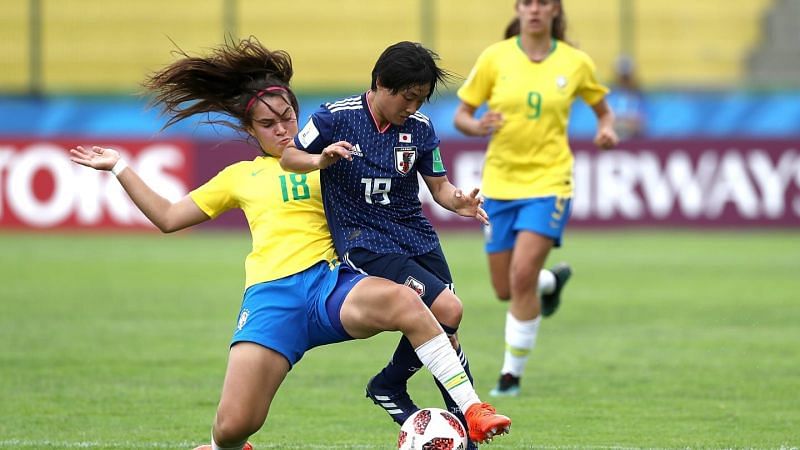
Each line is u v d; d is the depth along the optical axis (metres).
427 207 73.31
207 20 90.12
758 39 86.69
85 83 89.12
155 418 26.05
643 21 87.44
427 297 20.53
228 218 75.88
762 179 69.69
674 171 70.25
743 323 40.69
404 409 21.55
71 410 26.89
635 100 75.12
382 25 89.19
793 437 23.98
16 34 88.38
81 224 72.06
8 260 59.50
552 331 39.38
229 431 19.50
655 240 67.62
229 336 37.78
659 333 38.72
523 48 31.28
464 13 89.38
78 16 89.88
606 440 23.78
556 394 29.02
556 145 30.67
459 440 19.44
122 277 53.31
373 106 20.55
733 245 64.94
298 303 20.11
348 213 20.84
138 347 35.72
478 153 68.38
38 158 71.38
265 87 21.25
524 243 29.66
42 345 36.03
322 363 33.75
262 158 21.53
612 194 70.94
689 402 27.83
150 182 70.00
